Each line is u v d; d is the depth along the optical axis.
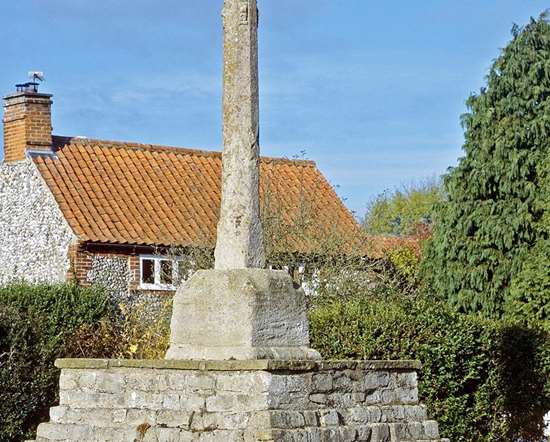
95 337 24.91
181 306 13.78
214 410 12.74
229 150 13.97
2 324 23.59
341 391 13.41
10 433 23.22
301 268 29.84
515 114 35.66
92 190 34.94
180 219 35.06
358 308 21.23
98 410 13.53
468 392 21.92
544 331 23.92
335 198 38.91
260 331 13.33
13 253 35.66
